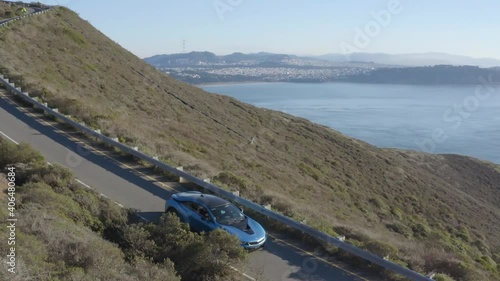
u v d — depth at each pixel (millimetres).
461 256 15867
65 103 25391
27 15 50531
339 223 16766
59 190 12438
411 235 26312
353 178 45344
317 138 62312
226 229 11164
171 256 9812
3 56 32812
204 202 12000
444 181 67500
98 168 17125
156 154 19906
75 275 7141
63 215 10625
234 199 14461
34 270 7043
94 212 11656
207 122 44688
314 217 15656
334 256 11719
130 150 18688
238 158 30844
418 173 63156
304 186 30047
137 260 8914
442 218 42219
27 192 11234
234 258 9930
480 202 61875
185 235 10305
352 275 10742
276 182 27047
